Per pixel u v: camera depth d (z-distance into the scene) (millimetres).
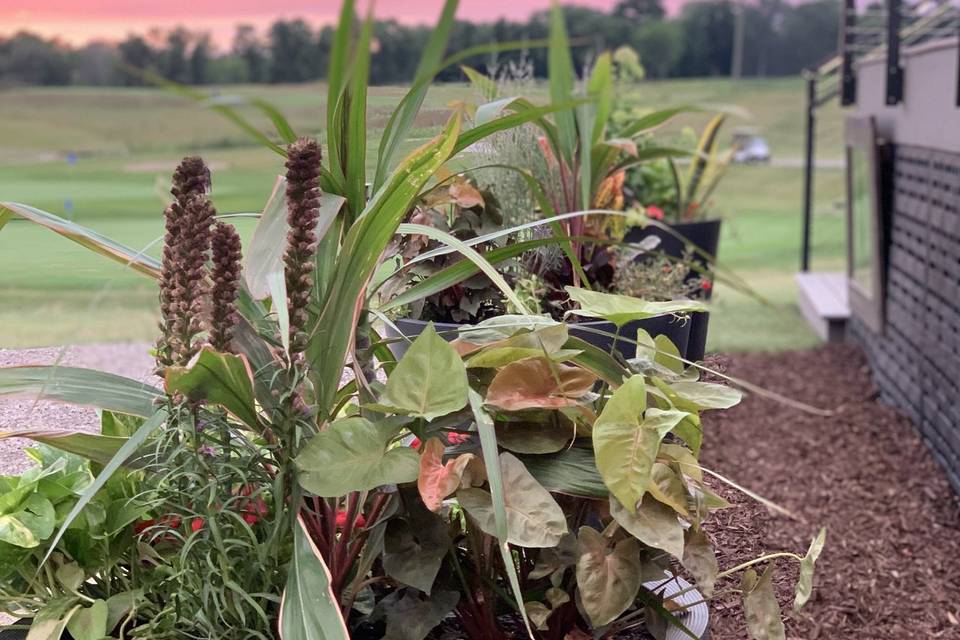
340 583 1153
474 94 2156
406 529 1104
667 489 1066
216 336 1027
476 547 1146
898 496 3545
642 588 1150
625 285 2092
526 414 1140
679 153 2225
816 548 1103
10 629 1154
